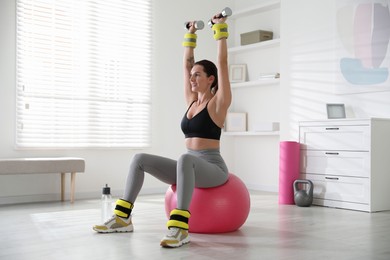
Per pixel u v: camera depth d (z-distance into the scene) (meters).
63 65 5.07
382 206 4.18
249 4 6.17
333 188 4.41
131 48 5.54
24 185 4.80
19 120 4.80
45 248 2.56
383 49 4.41
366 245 2.69
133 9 5.55
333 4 4.84
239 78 6.22
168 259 2.32
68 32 5.10
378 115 4.46
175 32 5.89
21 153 4.82
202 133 2.95
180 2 5.93
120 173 5.44
